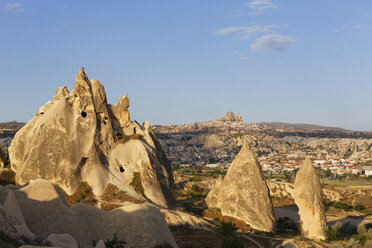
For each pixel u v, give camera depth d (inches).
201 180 7199.8
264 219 2979.8
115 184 2787.9
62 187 2650.1
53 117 2792.8
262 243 2519.7
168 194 3097.9
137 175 2938.0
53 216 1704.0
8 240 1228.5
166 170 3253.0
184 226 2669.8
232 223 2977.4
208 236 2517.2
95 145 2866.6
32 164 2672.2
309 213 2920.8
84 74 3002.0
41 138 2728.8
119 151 3041.3
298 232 3078.2
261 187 3112.7
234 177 3189.0
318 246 2591.0
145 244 1731.1
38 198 1718.8
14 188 1812.3
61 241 1416.1
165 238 1797.5
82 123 2876.5
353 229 3376.0
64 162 2696.9
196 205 3759.8
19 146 2920.8
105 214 1795.0
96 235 1734.7
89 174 2758.4
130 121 3321.9
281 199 6053.2
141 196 2824.8
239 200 3083.2
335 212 5044.3
